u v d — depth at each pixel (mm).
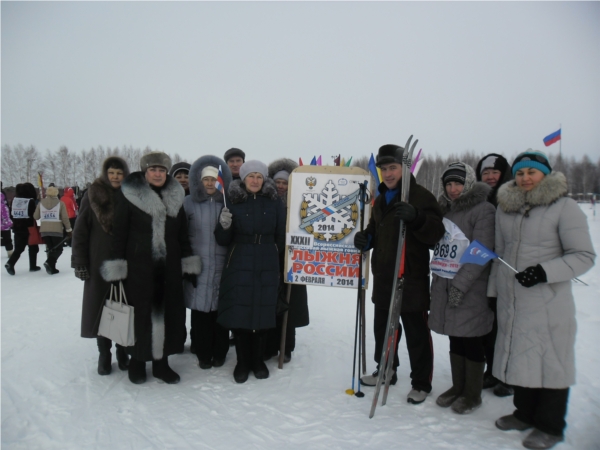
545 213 2283
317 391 3039
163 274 3035
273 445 2342
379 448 2312
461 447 2320
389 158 2793
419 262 2820
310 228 3381
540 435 2318
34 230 7668
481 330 2629
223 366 3545
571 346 2262
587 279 6684
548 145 7566
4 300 5672
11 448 2289
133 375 3139
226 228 3086
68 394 2945
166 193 3084
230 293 3133
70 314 4996
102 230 3184
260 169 3195
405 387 3109
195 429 2500
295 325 3660
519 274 2238
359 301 2986
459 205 2709
